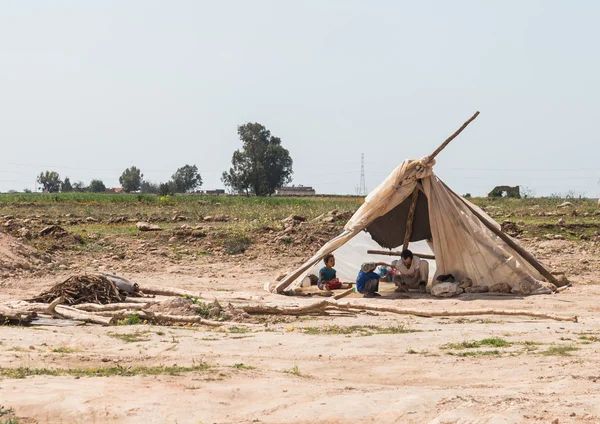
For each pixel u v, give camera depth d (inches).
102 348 369.1
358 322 466.6
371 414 245.9
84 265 804.0
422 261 637.3
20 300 515.2
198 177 5895.7
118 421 240.1
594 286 668.7
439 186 645.3
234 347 374.0
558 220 1104.8
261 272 791.1
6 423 233.8
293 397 265.9
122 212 1412.4
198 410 249.8
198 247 906.7
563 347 362.6
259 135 4365.2
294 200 2053.4
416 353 357.7
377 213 654.5
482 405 249.0
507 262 622.5
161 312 474.9
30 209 1483.8
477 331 417.4
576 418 233.5
